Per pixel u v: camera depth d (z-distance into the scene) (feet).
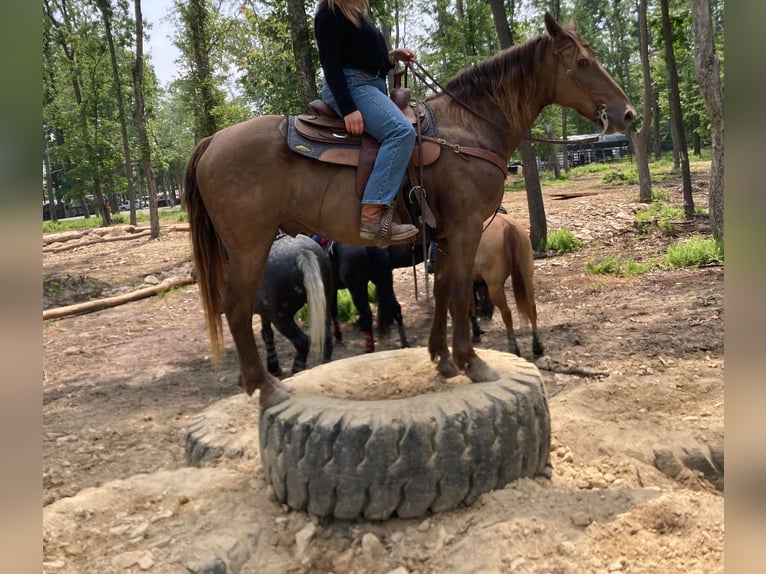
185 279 39.04
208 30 69.41
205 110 73.26
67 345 26.50
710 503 9.87
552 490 10.66
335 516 10.26
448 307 13.07
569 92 12.23
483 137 12.01
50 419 17.40
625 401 15.06
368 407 10.39
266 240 11.31
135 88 65.26
